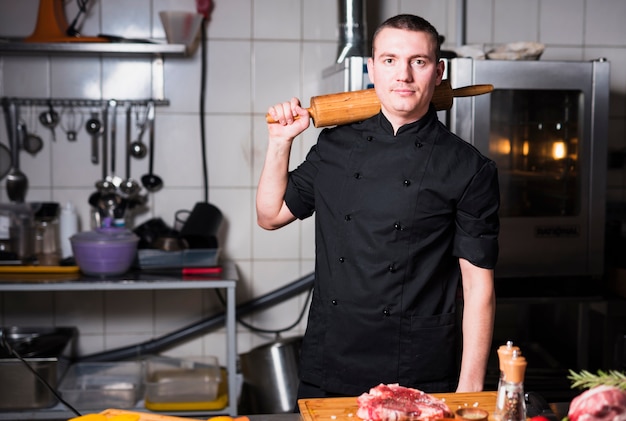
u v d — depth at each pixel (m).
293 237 3.20
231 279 2.72
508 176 2.69
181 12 2.88
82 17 3.04
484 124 2.62
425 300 1.68
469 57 2.64
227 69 3.11
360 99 1.74
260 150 3.15
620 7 3.21
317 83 3.15
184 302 3.18
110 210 3.04
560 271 2.71
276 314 3.22
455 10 3.16
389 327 1.67
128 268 2.79
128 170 3.11
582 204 2.69
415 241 1.65
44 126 3.06
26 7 3.01
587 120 2.66
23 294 3.12
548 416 1.32
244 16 3.09
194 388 2.79
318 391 1.75
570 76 2.63
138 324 3.17
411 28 1.56
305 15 3.12
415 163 1.66
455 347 1.73
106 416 1.35
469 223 1.66
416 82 1.59
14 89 3.04
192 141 3.12
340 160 1.74
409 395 1.32
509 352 1.21
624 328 2.69
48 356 2.74
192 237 2.85
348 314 1.68
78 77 3.05
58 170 3.08
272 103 3.14
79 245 2.71
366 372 1.69
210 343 3.21
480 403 1.37
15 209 2.97
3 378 2.68
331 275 1.71
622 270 2.70
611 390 1.10
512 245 2.68
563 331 2.91
